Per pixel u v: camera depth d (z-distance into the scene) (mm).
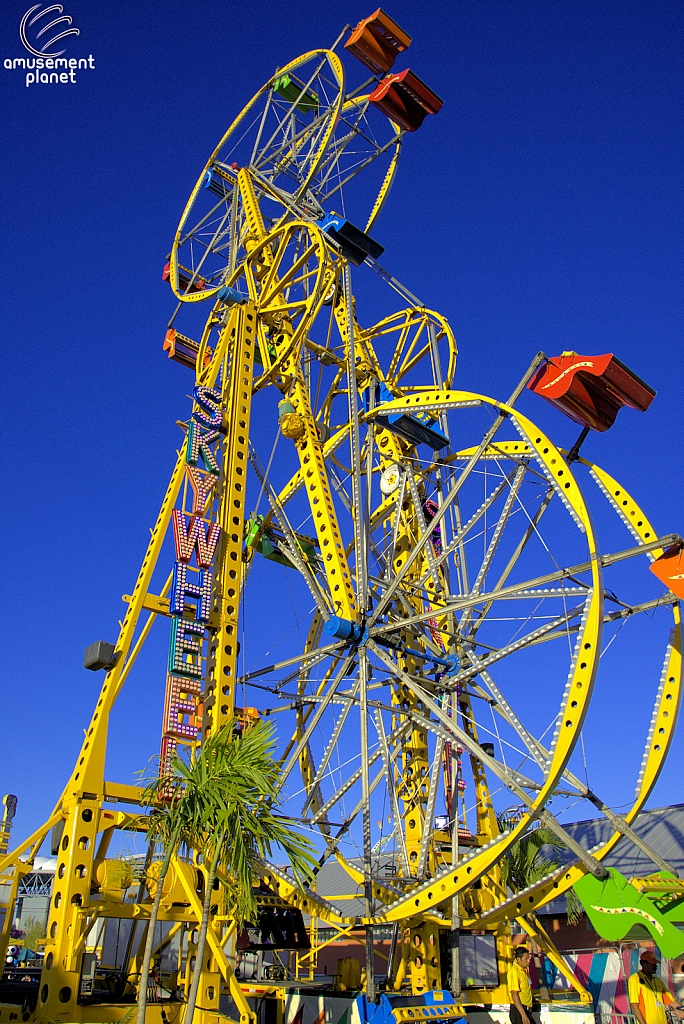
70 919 21859
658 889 24516
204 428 30781
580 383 27266
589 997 28844
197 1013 22203
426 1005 24453
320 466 31656
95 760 24031
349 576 29453
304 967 36281
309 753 33844
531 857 37469
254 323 34656
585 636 22641
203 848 19703
